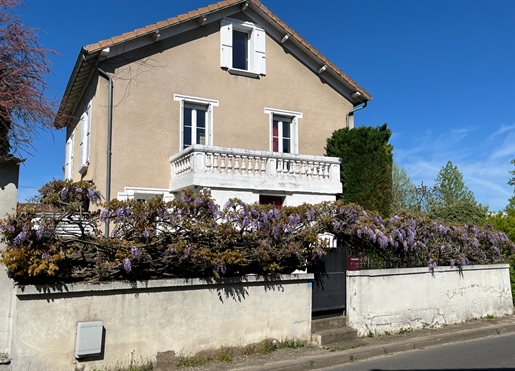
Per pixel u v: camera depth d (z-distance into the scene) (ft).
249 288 26.02
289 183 45.78
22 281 20.10
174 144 46.62
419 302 33.68
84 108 50.93
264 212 26.55
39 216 20.42
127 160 44.11
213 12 49.01
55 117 25.86
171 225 23.35
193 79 48.24
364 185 48.52
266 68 52.75
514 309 42.47
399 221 33.81
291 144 53.78
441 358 26.63
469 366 24.82
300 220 28.22
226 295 25.14
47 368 20.06
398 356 27.17
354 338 29.35
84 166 47.93
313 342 28.04
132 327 22.22
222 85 49.85
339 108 56.95
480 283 38.29
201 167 41.63
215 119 49.08
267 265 26.27
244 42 53.52
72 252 21.26
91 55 42.88
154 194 45.24
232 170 43.50
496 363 25.48
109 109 43.45
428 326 33.96
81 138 52.06
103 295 21.63
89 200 21.59
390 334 31.53
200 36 49.16
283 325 27.12
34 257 19.83
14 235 19.83
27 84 23.90
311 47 54.19
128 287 22.09
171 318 23.32
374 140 49.88
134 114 44.93
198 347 23.99
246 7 51.29
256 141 51.13
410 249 34.04
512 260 43.93
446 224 37.32
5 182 20.38
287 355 25.46
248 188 43.34
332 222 29.27
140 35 44.68
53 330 20.34
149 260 22.47
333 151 51.88
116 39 43.37
